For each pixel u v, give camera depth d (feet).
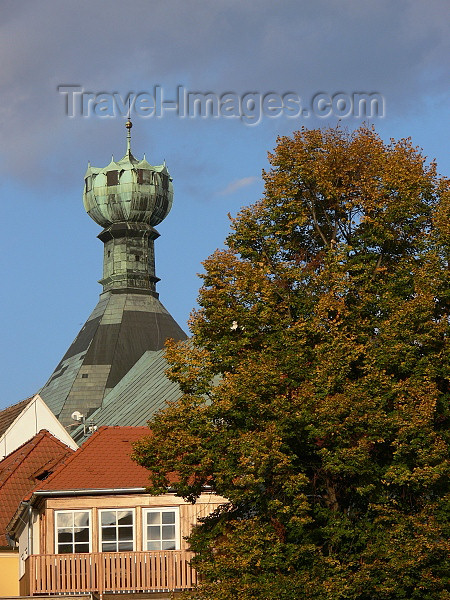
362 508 202.49
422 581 186.80
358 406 191.01
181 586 236.22
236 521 195.62
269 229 215.92
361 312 205.67
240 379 195.62
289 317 206.69
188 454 196.85
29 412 370.73
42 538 242.78
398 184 210.59
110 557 237.25
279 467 188.96
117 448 252.21
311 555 192.13
